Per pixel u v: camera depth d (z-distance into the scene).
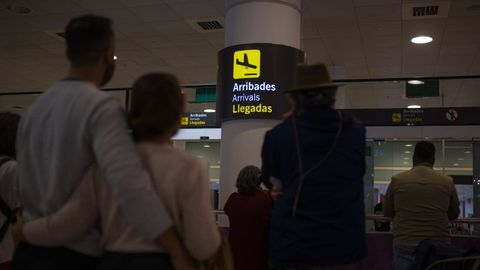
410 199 3.52
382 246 4.34
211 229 1.46
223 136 4.77
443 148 10.12
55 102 1.53
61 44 9.32
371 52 9.46
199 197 1.46
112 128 1.41
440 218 3.47
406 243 3.49
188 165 1.47
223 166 4.71
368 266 4.34
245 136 4.56
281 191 1.91
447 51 9.27
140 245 1.40
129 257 1.39
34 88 13.19
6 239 2.40
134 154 1.39
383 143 10.54
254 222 3.48
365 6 7.16
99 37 1.59
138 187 1.33
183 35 8.70
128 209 1.33
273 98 4.49
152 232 1.33
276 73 4.52
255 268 3.44
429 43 8.82
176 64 10.69
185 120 11.57
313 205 1.79
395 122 9.81
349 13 7.45
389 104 14.20
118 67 10.95
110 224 1.43
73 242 1.48
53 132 1.50
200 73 11.45
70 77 1.59
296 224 1.77
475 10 7.20
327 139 1.82
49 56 10.16
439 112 9.70
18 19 7.98
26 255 1.51
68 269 1.47
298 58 4.68
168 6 7.33
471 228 6.96
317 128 1.84
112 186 1.35
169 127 1.52
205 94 11.48
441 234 3.47
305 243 1.75
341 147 1.84
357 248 1.81
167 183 1.43
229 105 4.59
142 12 7.60
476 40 8.58
